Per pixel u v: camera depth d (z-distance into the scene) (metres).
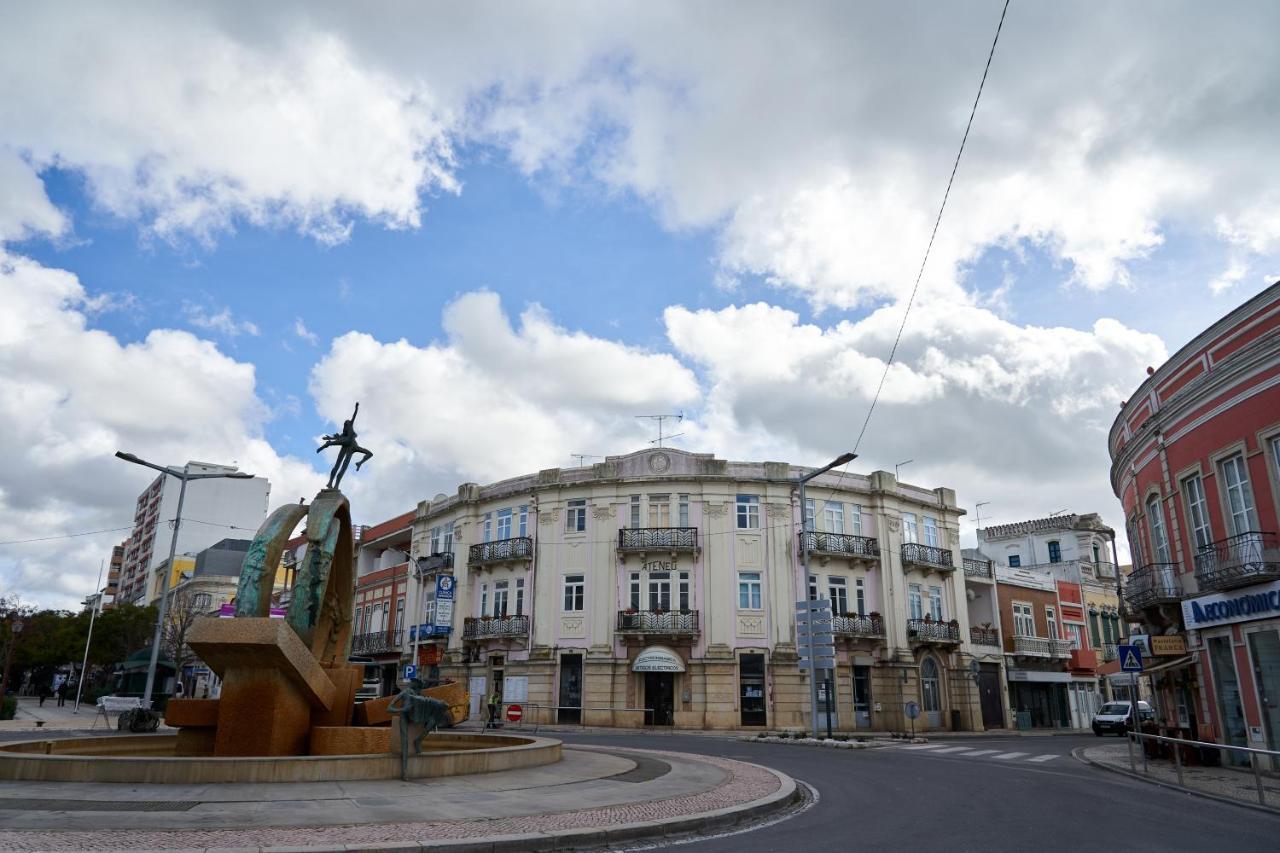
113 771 10.91
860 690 37.88
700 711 35.81
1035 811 11.38
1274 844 8.91
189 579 71.56
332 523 14.88
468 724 37.22
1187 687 21.25
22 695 81.12
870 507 40.38
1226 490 18.52
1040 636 46.00
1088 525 52.78
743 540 38.09
